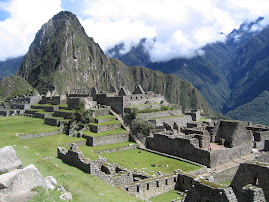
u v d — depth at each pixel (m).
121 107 64.19
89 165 23.94
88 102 67.25
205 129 50.81
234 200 14.98
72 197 17.00
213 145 43.56
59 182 19.47
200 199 16.22
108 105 67.75
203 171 34.50
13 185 13.90
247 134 45.00
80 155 26.06
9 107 108.31
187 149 40.69
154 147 48.81
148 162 38.84
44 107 83.81
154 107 70.31
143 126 54.66
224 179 33.16
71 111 66.62
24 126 61.94
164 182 26.25
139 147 51.09
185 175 26.98
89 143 50.75
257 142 45.84
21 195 13.75
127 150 49.31
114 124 58.53
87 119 58.81
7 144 36.06
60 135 54.81
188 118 66.81
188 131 48.91
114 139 53.56
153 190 25.28
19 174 14.30
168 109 71.19
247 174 19.09
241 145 43.00
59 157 30.12
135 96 70.25
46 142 45.22
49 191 15.64
